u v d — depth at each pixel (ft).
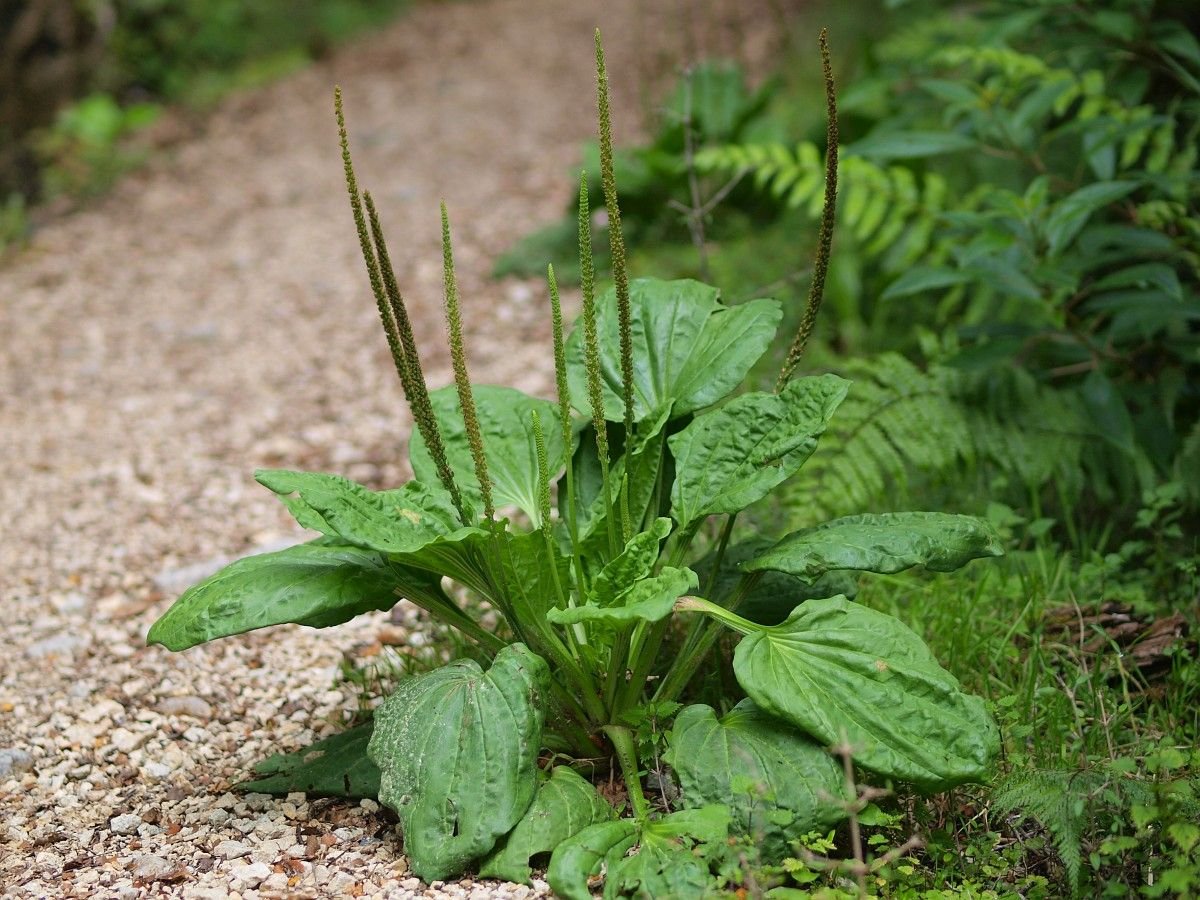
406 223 12.39
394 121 15.74
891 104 8.67
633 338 6.73
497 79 17.03
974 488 7.50
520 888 6.21
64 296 11.62
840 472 7.33
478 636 6.54
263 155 15.10
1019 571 7.14
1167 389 7.35
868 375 7.91
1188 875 5.91
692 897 6.04
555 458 6.72
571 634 6.40
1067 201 7.09
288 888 6.28
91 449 8.70
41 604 7.57
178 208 13.67
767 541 6.75
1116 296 7.15
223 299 11.23
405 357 6.34
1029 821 6.35
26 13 14.98
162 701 7.02
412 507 6.41
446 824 6.18
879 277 8.32
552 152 13.78
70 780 6.74
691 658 6.47
